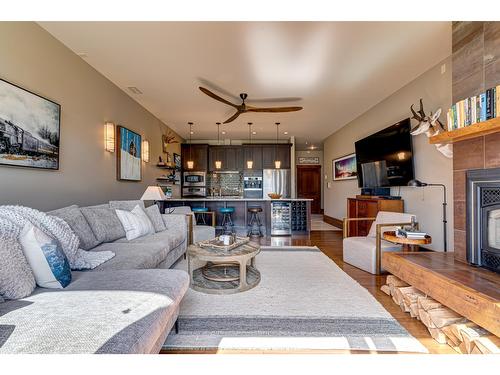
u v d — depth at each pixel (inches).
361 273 121.5
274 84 155.1
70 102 116.3
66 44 111.6
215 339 67.4
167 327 58.9
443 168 129.3
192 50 116.7
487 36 82.3
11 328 40.7
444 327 66.5
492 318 56.0
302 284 106.4
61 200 111.0
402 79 149.7
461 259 87.8
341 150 269.1
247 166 315.9
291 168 318.3
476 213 81.0
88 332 40.3
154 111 209.0
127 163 167.8
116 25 98.7
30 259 56.5
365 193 196.4
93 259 78.7
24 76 92.0
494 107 72.6
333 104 193.0
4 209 65.6
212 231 171.6
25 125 91.5
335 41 110.0
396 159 163.3
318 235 226.4
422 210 144.5
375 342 66.7
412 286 85.4
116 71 137.6
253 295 94.9
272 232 227.0
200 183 312.2
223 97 176.4
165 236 119.3
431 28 101.1
